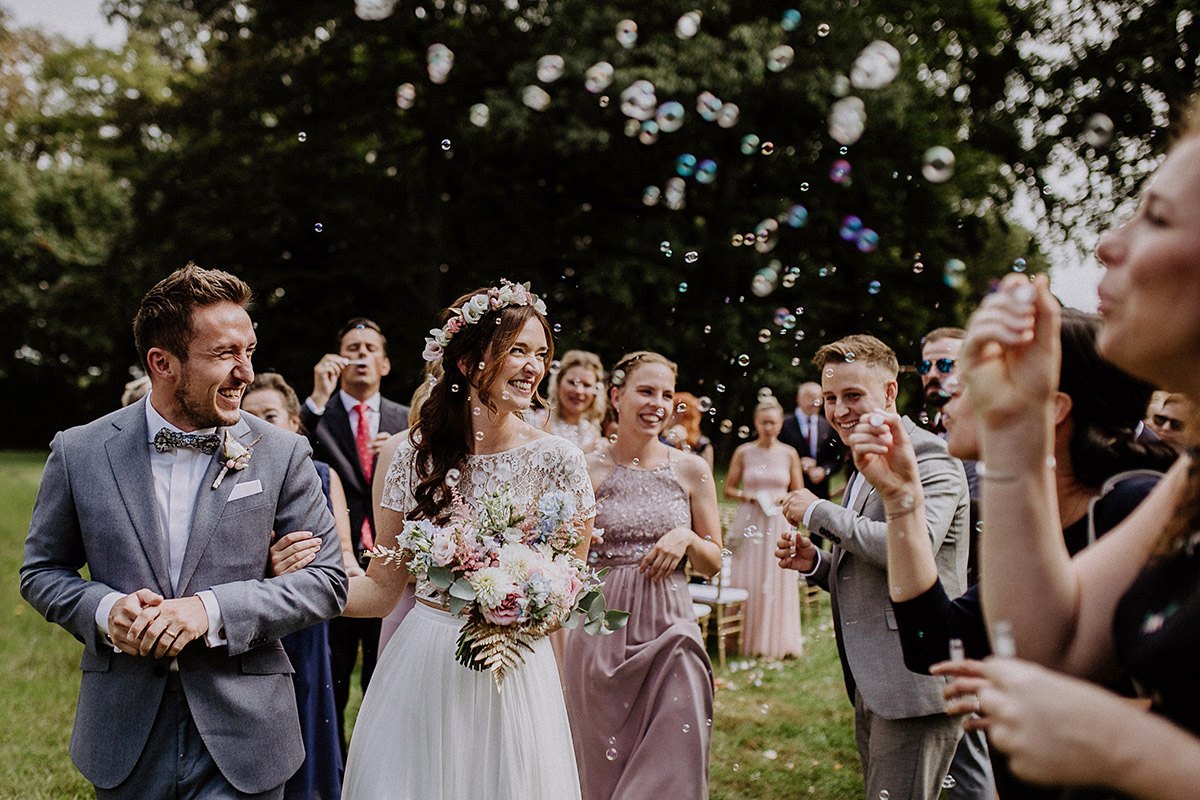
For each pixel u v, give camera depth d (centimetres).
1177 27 1032
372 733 223
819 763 403
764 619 572
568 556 228
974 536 281
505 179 1678
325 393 418
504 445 240
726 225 1438
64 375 2638
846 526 248
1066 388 160
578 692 291
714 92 1242
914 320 1417
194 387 190
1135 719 82
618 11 1315
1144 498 133
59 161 2742
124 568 188
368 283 1703
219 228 1636
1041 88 1223
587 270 1500
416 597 235
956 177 1411
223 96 1633
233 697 191
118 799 185
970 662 113
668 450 321
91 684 189
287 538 202
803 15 1280
